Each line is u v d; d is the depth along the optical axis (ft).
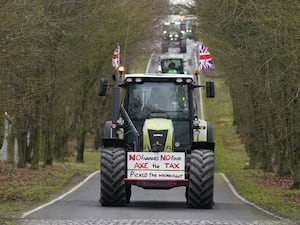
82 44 224.94
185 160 116.16
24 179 189.67
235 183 206.18
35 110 212.84
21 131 215.51
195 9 208.54
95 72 275.18
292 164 173.88
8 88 157.28
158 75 124.26
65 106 287.69
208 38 212.02
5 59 136.36
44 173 214.07
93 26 216.13
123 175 115.65
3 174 200.44
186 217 101.50
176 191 171.01
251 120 243.19
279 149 215.92
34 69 182.60
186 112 123.03
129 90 124.06
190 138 122.72
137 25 253.03
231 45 197.47
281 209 124.57
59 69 227.81
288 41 121.49
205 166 115.34
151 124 117.60
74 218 97.81
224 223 92.79
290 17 116.78
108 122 128.06
